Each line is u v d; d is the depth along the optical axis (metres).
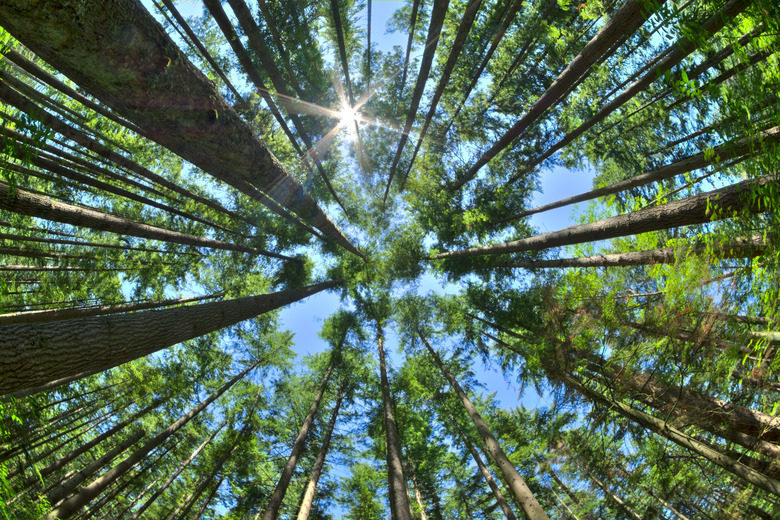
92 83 3.43
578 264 10.88
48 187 10.14
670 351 5.46
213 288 16.19
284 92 9.02
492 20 11.79
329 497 16.08
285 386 18.78
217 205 11.66
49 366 3.43
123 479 13.12
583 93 11.17
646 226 6.43
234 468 15.22
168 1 7.41
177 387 14.73
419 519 14.91
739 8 4.23
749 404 4.75
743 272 4.18
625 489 7.40
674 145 10.98
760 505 4.80
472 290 16.88
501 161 14.87
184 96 3.91
